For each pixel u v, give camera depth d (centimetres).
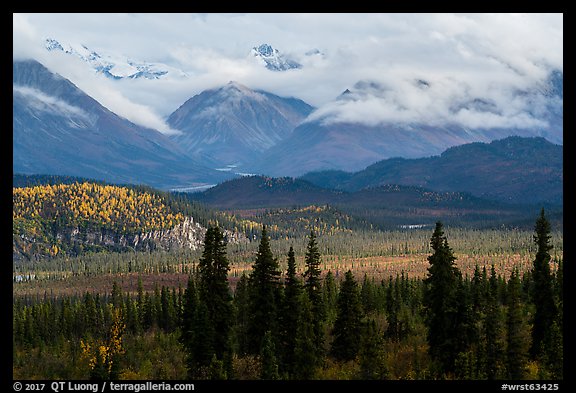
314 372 9894
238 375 9994
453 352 9444
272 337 10212
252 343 10581
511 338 9200
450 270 9544
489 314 9344
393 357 10562
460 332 9431
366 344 9575
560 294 10531
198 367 10175
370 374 9438
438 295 9538
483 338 9506
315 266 11319
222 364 9731
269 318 10481
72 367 12544
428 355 10056
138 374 11144
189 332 11150
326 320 13250
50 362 13088
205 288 10612
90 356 12719
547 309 9831
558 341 9025
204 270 10600
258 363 9994
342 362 10588
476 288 10381
